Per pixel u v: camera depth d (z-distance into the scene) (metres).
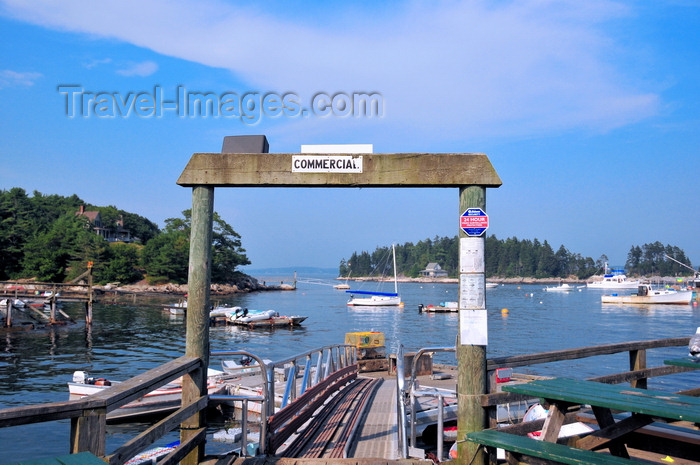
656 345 6.51
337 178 5.59
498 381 7.89
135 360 27.75
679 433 5.05
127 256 110.81
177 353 30.66
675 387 20.89
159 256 109.88
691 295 81.50
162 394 15.36
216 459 5.55
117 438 13.76
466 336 5.34
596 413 4.89
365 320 58.78
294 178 5.60
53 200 156.50
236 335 44.34
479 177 5.49
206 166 5.60
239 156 5.62
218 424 14.74
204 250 5.57
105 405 3.43
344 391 11.98
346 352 15.22
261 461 5.71
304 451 6.81
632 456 5.77
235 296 106.94
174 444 11.68
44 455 12.45
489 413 5.34
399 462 5.78
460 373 5.35
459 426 5.32
